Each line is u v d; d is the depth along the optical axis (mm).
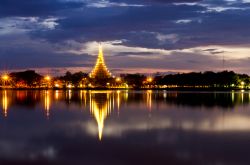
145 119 76562
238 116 81625
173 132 57812
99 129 61688
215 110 98375
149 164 37812
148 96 184875
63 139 51812
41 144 48125
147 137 53156
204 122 70688
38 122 71875
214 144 47469
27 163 38188
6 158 40250
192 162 38469
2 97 172625
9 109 102188
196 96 183000
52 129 61875
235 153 42281
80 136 54281
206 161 38812
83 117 81125
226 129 60969
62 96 185625
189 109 101625
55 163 38188
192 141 49656
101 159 39812
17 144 48188
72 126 65625
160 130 60125
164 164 37812
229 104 121375
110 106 113750
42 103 128125
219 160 39188
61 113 90562
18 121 73562
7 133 57562
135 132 57969
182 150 44062
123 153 42594
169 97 172625
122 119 76688
